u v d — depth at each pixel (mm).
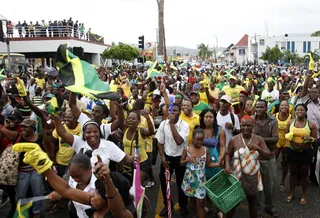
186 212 5496
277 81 14758
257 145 4855
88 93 4332
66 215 5453
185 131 5406
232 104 7680
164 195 5562
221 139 5270
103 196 2857
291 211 5664
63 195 3020
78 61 4695
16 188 5004
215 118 5348
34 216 4996
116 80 14836
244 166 4785
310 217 5453
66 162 5438
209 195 4629
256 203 4973
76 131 5340
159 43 28047
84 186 3334
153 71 12133
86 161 3295
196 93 8070
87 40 34375
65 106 6477
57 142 5480
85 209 3256
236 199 4477
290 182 6027
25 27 30547
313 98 7164
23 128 4996
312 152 5805
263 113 5570
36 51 30156
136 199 3650
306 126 5711
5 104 7684
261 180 5098
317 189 6574
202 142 4910
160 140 5496
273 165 5383
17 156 4906
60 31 30250
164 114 7086
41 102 7094
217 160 5195
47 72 16094
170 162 5438
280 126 6617
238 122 6125
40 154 2525
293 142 5770
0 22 16938
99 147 4250
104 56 38156
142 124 6328
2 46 30062
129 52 37844
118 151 4332
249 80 13922
